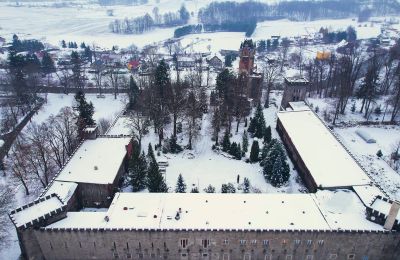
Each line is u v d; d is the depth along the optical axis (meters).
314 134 103.44
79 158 89.50
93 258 69.69
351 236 65.25
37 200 68.81
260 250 67.94
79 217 69.19
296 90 128.12
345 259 68.25
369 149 109.19
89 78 187.50
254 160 102.50
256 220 67.56
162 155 105.81
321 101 145.38
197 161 103.25
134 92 140.38
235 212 69.81
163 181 86.06
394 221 63.62
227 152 106.44
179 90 122.62
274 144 94.88
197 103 122.06
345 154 92.19
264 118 125.00
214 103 129.62
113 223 66.94
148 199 73.62
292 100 130.25
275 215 69.00
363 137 115.00
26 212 66.50
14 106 143.50
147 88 132.25
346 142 113.06
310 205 72.06
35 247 67.25
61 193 75.75
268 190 89.19
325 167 86.06
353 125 124.62
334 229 64.94
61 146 109.56
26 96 144.75
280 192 88.06
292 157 101.06
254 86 141.00
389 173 97.12
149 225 66.31
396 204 61.94
